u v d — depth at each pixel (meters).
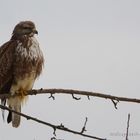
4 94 13.39
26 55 13.66
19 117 13.39
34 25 14.51
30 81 13.71
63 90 10.05
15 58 13.65
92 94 9.66
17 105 13.45
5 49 13.89
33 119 8.38
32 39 14.11
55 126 8.09
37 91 10.66
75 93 9.88
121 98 9.41
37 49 13.93
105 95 9.54
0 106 8.79
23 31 14.38
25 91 13.41
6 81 13.62
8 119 13.45
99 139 7.79
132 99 9.38
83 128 7.87
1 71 13.67
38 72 14.03
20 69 13.60
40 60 13.97
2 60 13.71
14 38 14.45
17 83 13.54
